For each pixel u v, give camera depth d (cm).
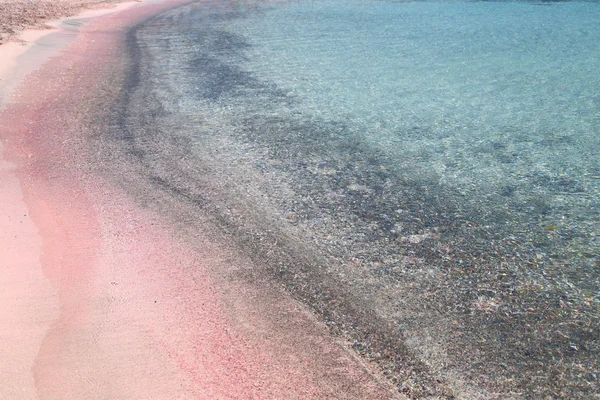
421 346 428
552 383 393
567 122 980
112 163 771
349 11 2416
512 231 605
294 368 399
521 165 788
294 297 485
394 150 839
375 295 491
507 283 511
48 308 454
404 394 379
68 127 919
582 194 696
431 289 501
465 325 454
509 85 1235
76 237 570
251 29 1973
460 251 564
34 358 397
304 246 569
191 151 823
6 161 766
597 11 2345
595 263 543
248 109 1032
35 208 629
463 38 1780
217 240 575
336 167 771
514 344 431
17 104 1035
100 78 1254
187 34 1873
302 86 1201
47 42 1609
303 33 1877
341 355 415
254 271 521
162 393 370
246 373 392
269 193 688
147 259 534
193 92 1145
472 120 991
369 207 656
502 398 379
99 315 448
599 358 416
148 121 959
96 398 363
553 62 1452
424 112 1032
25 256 529
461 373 401
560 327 451
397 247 571
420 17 2223
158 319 446
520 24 2048
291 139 877
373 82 1244
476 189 709
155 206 646
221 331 436
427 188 710
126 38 1795
